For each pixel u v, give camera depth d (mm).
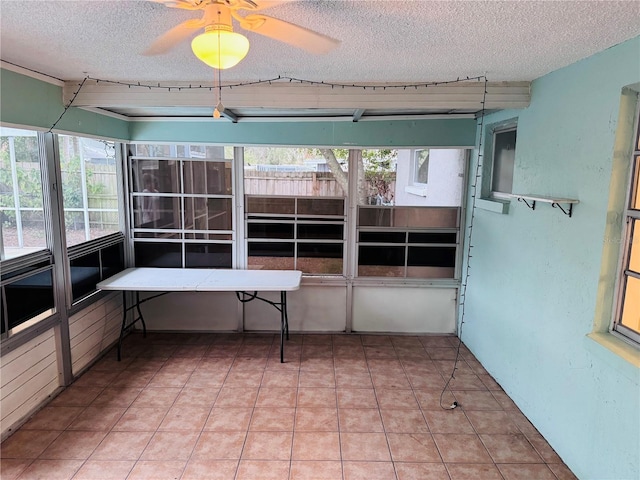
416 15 1728
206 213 4387
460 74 2795
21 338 2842
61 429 2824
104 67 2666
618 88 2123
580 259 2424
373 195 4328
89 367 3707
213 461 2531
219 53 1451
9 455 2562
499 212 3396
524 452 2646
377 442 2729
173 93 3104
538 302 2861
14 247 2914
